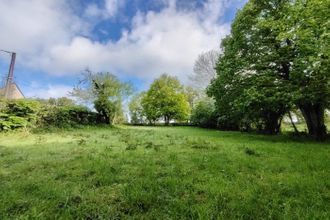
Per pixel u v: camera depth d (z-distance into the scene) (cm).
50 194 391
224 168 586
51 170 564
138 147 978
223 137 1655
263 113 1992
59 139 1331
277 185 444
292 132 2045
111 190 420
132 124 5650
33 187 427
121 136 1566
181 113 5459
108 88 2956
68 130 1984
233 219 306
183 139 1398
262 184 450
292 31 1415
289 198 380
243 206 342
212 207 342
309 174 530
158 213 329
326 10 1248
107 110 2948
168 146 1028
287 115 2338
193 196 388
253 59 1719
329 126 2288
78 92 2956
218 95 1934
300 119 2403
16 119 1656
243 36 1800
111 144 1079
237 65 1748
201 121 3856
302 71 1357
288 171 566
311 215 317
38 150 884
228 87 1856
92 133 1836
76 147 968
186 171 552
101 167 579
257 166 615
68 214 319
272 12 1731
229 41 1978
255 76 1669
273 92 1470
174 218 315
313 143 1236
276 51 1623
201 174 526
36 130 1747
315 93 1312
